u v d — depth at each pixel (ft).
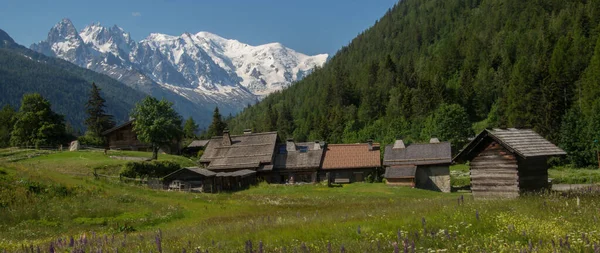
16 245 69.10
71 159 247.09
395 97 534.78
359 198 170.19
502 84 517.14
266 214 116.98
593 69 389.60
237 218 109.40
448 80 611.47
